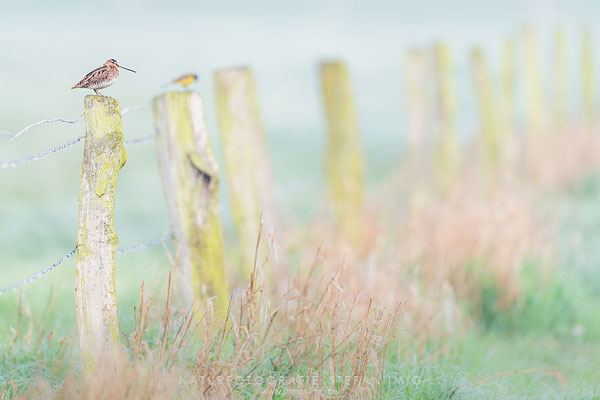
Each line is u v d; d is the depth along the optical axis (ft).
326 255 37.27
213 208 28.96
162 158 28.96
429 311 34.96
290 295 29.01
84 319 24.07
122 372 22.99
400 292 34.86
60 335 30.09
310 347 27.07
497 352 36.63
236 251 43.01
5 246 47.37
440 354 32.73
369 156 85.35
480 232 43.50
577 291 43.16
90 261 23.84
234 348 26.23
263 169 36.60
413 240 42.93
